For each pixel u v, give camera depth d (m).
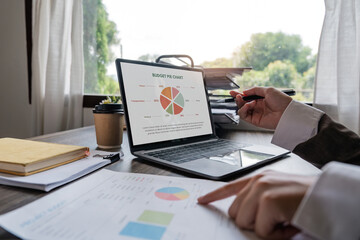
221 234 0.26
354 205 0.22
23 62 1.65
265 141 0.86
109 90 1.59
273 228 0.26
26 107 1.67
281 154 0.61
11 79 1.68
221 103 1.08
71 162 0.51
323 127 0.56
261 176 0.30
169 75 0.75
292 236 0.26
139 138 0.61
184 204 0.33
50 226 0.27
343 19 1.02
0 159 0.43
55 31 1.43
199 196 0.36
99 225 0.27
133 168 0.51
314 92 1.13
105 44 1.57
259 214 0.26
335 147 0.53
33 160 0.43
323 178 0.24
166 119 0.70
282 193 0.26
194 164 0.51
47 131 1.46
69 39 1.48
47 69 1.43
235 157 0.57
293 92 0.83
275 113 0.76
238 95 0.84
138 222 0.28
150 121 0.66
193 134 0.76
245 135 1.00
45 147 0.54
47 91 1.44
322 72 1.11
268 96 0.77
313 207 0.23
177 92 0.76
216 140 0.79
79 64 1.44
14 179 0.39
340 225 0.22
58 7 1.42
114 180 0.42
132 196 0.36
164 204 0.33
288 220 0.25
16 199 0.35
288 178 0.29
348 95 1.03
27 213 0.30
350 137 0.53
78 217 0.29
